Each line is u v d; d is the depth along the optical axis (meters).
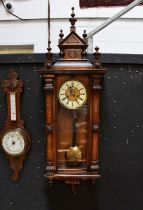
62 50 1.78
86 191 1.98
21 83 1.92
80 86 1.78
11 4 2.67
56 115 1.80
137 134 1.96
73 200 1.98
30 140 1.95
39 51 2.70
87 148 1.82
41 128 1.96
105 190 1.98
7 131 1.92
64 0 2.64
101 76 1.76
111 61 1.90
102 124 1.95
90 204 1.98
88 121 1.81
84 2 2.63
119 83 1.94
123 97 1.94
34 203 2.00
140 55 1.91
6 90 1.92
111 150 1.97
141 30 2.67
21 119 1.95
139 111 1.95
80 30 2.66
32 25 2.70
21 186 1.99
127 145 1.97
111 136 1.96
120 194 1.98
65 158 1.83
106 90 1.94
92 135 1.80
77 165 1.83
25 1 2.66
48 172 1.80
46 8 2.66
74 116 1.83
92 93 1.78
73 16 1.79
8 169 1.99
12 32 2.71
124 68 1.93
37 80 1.94
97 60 1.74
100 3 2.64
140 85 1.94
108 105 1.95
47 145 1.81
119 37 2.67
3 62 1.91
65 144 1.84
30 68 1.93
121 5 2.62
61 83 1.78
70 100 1.80
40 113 1.96
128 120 1.96
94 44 2.67
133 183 1.98
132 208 1.99
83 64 1.74
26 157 1.97
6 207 2.00
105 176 1.97
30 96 1.94
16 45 2.74
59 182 1.97
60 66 1.73
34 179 1.98
